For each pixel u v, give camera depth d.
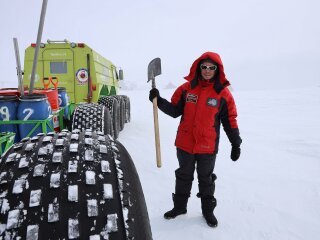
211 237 2.53
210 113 2.52
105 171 1.18
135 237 1.02
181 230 2.63
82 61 6.22
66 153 1.24
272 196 3.38
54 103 3.23
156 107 2.65
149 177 3.90
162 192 3.44
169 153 5.14
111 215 1.03
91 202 1.04
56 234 0.96
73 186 1.08
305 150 5.45
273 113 11.39
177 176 2.76
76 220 0.99
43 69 6.23
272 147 5.75
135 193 1.19
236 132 2.57
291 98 18.23
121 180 1.17
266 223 2.78
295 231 2.66
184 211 2.86
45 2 2.13
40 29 2.23
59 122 3.81
